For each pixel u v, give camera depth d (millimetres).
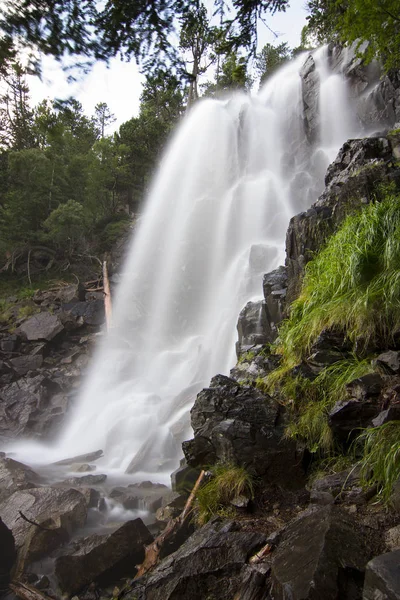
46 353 17938
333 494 3771
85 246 30047
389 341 4980
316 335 5633
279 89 25578
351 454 4398
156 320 20562
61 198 30797
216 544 3424
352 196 7211
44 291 23766
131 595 3414
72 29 3273
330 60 22828
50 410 14438
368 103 19375
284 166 23000
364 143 8641
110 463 10125
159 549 4773
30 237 29031
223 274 20469
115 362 16547
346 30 6266
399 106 17047
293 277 7777
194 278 21219
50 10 3176
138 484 7777
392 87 18125
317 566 2438
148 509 6578
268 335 8312
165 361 16422
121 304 21516
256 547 3318
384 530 3000
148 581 3426
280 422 4828
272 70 30250
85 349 17797
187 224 23484
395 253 5332
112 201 35500
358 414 4398
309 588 2318
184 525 4879
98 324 19484
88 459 10273
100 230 32188
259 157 24469
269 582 2865
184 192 27188
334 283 5867
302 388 5113
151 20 3490
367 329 5043
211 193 25453
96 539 5246
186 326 19906
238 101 28984
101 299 21203
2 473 7523
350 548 2629
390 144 8391
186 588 3197
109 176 34188
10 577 5102
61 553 5293
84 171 32531
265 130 24953
